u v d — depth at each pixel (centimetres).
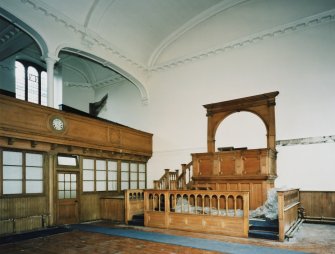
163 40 1453
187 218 810
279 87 1119
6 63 1343
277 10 1152
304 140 1037
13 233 803
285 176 1055
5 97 785
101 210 1095
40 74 1530
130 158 1323
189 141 1342
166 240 690
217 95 1284
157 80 1507
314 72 1051
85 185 1079
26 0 949
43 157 926
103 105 1727
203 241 675
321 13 1039
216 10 1276
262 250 587
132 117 1582
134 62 1438
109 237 740
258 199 949
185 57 1390
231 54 1263
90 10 1132
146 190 901
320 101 1026
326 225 906
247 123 1176
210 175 1059
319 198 979
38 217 884
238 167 1002
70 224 968
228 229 738
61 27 1087
